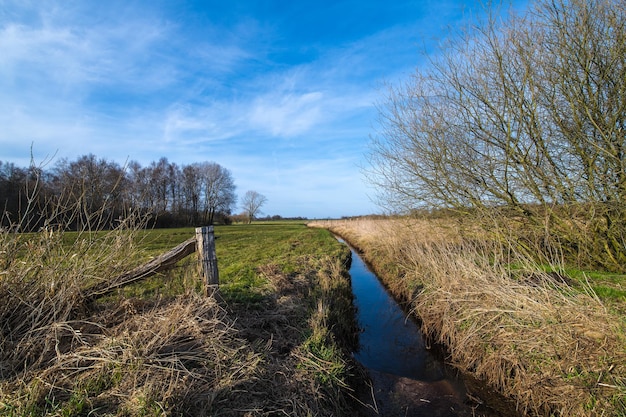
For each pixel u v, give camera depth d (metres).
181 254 4.84
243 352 3.94
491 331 5.15
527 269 6.07
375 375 5.49
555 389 3.86
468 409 4.55
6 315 3.57
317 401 3.63
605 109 6.89
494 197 8.52
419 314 7.70
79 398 2.78
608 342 3.83
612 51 6.57
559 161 7.47
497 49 7.61
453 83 8.55
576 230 7.56
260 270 9.37
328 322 5.93
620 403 3.33
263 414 3.07
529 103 7.52
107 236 4.44
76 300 4.01
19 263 3.81
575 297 4.71
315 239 22.36
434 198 9.62
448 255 8.07
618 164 6.67
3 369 3.06
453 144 8.76
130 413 2.70
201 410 2.88
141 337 3.69
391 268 11.42
